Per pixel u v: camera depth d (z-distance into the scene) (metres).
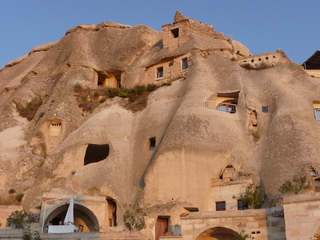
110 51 61.69
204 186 36.75
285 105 42.38
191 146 38.41
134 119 47.72
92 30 66.69
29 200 39.34
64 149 43.53
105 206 37.03
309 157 36.00
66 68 58.44
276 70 48.91
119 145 43.25
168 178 37.47
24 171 43.22
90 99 52.22
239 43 59.41
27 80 59.84
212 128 40.44
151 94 50.91
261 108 44.28
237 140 40.22
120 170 40.81
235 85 46.59
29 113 53.66
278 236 28.33
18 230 30.59
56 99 52.25
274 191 34.47
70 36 64.38
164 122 43.88
